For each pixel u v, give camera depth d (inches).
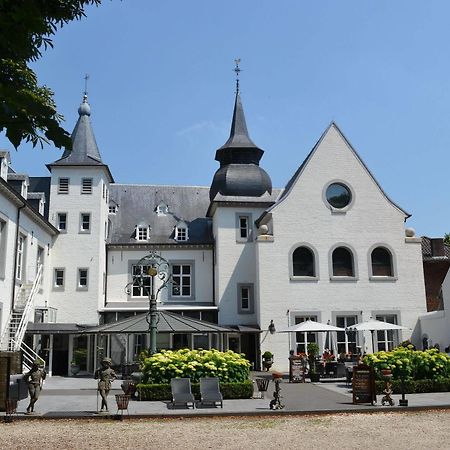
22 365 1043.3
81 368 1332.4
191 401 671.8
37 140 152.8
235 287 1476.4
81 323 1405.0
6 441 474.9
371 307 1375.5
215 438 487.2
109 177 1596.9
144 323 1034.1
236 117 1657.2
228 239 1503.4
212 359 788.0
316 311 1358.3
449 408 666.8
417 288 1400.1
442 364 829.2
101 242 1480.1
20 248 1189.7
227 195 1541.6
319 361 1120.8
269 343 1331.2
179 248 1576.0
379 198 1440.7
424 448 433.7
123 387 765.3
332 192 1434.5
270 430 530.6
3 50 155.0
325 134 1464.1
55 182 1478.8
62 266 1435.8
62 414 613.0
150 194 1744.6
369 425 556.1
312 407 671.1
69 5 169.9
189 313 1485.0
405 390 799.7
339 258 1406.3
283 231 1390.3
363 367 709.3
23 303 1167.0
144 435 505.0
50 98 179.2
